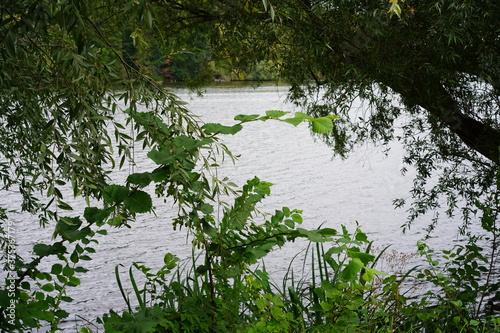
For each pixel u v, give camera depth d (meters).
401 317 3.38
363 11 5.16
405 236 11.11
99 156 2.14
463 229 6.73
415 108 6.69
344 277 2.09
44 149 2.02
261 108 40.84
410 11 4.77
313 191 16.86
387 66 5.40
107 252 10.15
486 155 6.39
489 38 5.24
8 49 1.92
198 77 7.76
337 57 6.12
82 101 2.10
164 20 6.95
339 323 2.54
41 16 1.80
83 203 14.19
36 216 12.27
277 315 2.50
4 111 2.95
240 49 6.49
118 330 2.16
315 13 5.41
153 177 2.05
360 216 13.51
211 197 2.15
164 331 2.45
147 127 2.17
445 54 5.13
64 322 6.46
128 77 2.22
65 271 2.42
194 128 2.17
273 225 2.62
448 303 3.47
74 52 2.12
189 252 10.13
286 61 6.20
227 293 2.79
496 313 4.32
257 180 2.66
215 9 6.62
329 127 1.82
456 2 4.70
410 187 17.50
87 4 1.85
